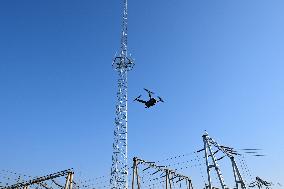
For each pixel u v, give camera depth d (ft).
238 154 127.34
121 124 161.99
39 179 128.36
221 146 124.98
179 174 147.33
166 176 138.10
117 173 143.13
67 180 119.03
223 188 108.68
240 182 122.11
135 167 122.62
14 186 134.92
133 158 124.98
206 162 117.91
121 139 157.48
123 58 179.52
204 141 122.11
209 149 119.34
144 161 128.57
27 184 131.75
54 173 124.47
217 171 113.09
